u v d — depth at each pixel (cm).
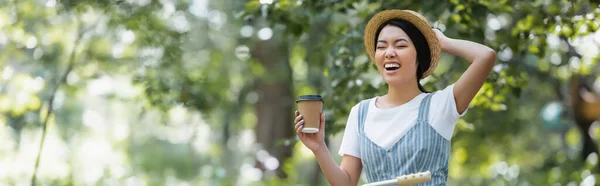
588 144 1065
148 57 970
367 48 444
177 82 960
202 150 1616
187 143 1620
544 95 1246
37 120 1118
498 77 678
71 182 1086
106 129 1783
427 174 377
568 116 1165
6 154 1152
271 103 1304
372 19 432
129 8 879
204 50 1243
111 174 1167
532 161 1402
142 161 1597
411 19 421
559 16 664
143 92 973
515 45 684
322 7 660
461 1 640
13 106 1011
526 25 677
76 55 1072
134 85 962
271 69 1240
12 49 1019
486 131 1099
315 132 411
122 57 1055
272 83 1279
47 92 1152
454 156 1177
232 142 1545
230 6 1159
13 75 1009
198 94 964
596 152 1065
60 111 1606
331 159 420
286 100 1303
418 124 410
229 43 1245
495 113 1092
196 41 1225
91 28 953
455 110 409
